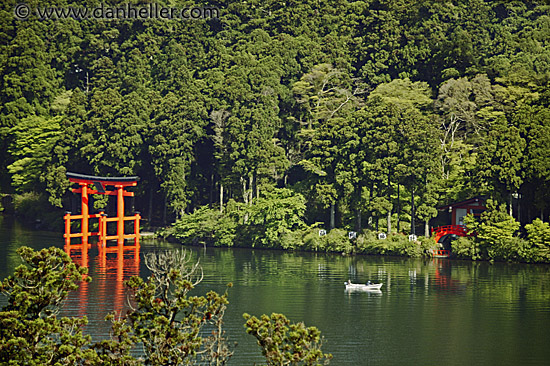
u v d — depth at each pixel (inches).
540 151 4330.7
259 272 3949.3
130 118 5649.6
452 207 4601.4
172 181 5388.8
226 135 5383.9
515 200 4539.9
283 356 1593.3
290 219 4975.4
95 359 1606.8
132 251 4746.6
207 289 3462.1
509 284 3563.0
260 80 5561.0
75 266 1720.0
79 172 5880.9
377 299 3245.6
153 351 1646.2
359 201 4830.2
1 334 1614.2
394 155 4712.1
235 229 5118.1
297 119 5880.9
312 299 3248.0
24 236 5324.8
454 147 4987.7
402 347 2506.2
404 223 4847.4
